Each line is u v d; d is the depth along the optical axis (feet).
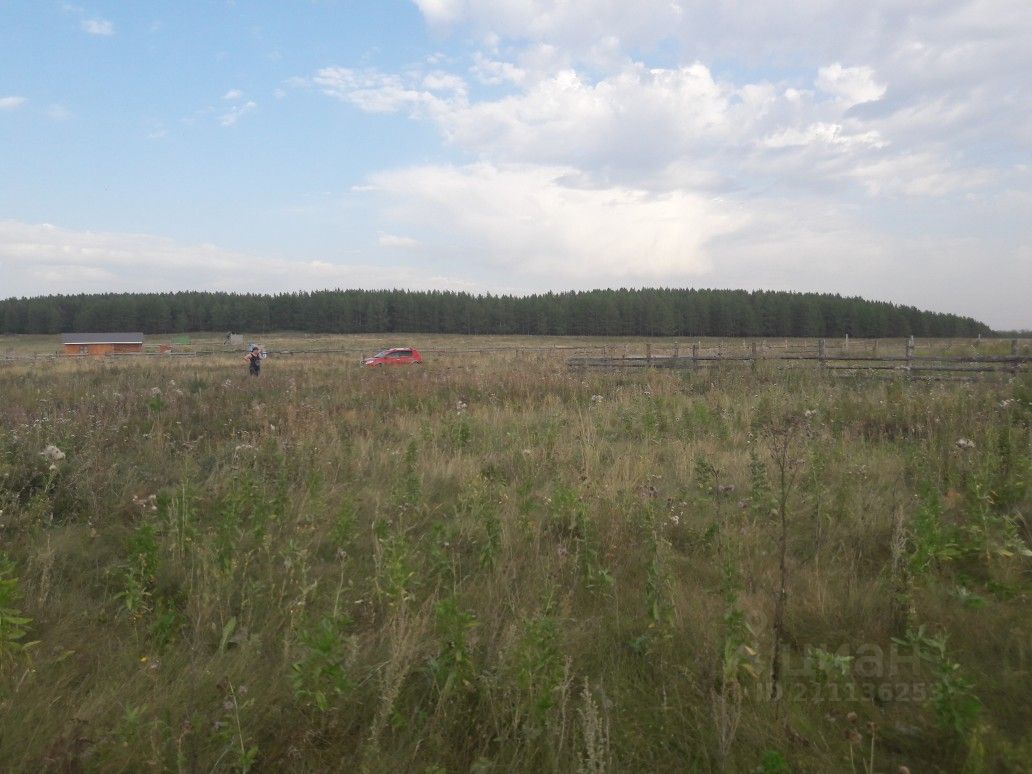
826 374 57.26
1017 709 10.75
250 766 9.43
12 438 25.48
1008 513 19.33
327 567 16.93
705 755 9.92
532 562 16.84
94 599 15.11
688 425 35.17
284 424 36.70
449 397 51.39
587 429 33.04
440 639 12.17
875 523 19.03
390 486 24.14
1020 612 13.82
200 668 11.83
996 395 38.29
